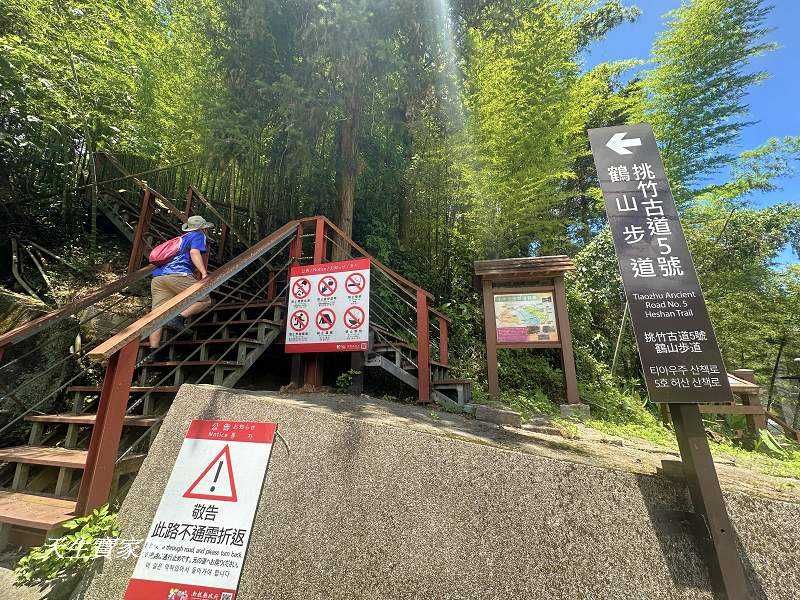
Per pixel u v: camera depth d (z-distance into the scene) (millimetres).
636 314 1626
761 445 5371
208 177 7445
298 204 6816
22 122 5422
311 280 3629
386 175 7531
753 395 5789
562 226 8273
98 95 6461
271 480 1838
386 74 5570
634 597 1317
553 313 5453
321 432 1879
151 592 1657
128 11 6961
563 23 7598
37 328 3320
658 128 9734
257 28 5113
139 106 6949
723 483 1771
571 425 3977
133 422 2693
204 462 1914
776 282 11656
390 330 5887
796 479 2684
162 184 7730
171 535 1769
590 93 8078
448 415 3258
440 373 4859
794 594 1250
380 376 4547
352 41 5051
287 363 4789
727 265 10516
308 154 5652
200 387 2215
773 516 1351
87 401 3602
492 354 5387
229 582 1636
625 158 1881
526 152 6836
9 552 2145
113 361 2098
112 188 7031
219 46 5398
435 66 6195
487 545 1490
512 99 6906
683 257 1679
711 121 9133
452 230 8203
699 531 1357
